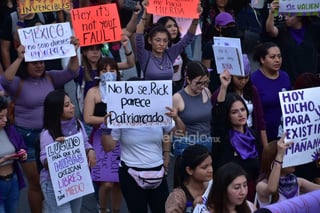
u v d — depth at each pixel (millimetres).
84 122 11617
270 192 8742
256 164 9664
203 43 15172
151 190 9875
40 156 9430
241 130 9711
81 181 9578
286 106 9156
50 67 13383
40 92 10961
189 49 16031
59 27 11195
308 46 14172
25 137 10852
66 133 9570
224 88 10539
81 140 9539
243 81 10984
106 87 9766
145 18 12773
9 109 10945
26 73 10992
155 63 12047
